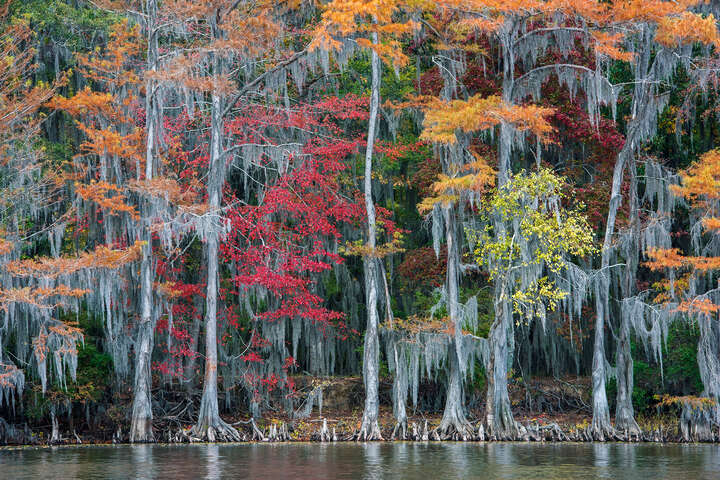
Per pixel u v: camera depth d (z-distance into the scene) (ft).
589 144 179.32
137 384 153.07
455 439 158.40
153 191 151.12
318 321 181.68
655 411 179.11
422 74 190.39
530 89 170.19
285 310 172.14
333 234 184.85
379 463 112.78
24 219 147.43
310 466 108.27
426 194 187.73
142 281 153.99
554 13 161.89
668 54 163.73
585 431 161.38
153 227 148.77
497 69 181.98
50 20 160.56
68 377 154.40
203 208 153.89
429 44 190.39
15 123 151.12
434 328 163.32
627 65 190.29
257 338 176.14
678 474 100.22
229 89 159.43
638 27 163.22
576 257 186.80
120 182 157.17
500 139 166.09
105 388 165.17
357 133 193.77
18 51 155.84
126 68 173.68
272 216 178.19
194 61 154.81
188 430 155.02
